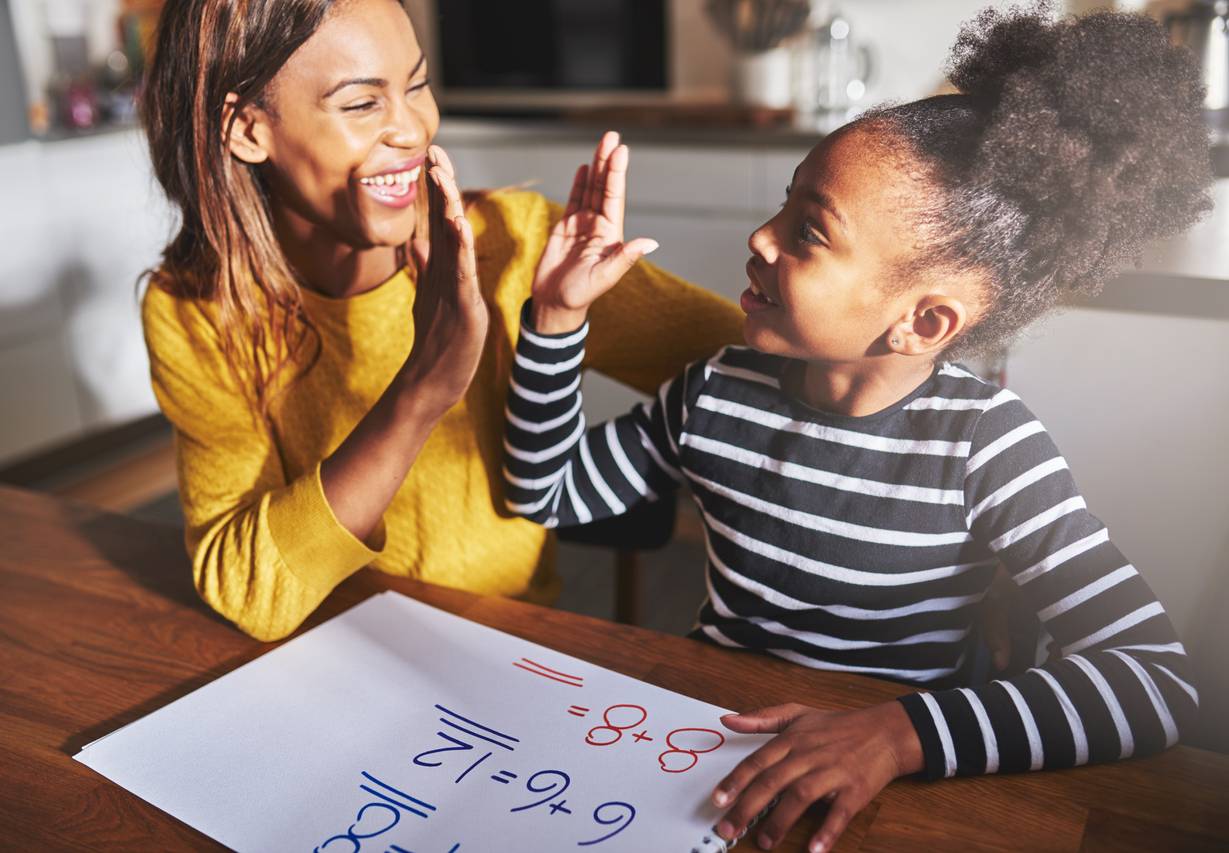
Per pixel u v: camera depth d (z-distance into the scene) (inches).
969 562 29.9
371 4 29.7
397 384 29.3
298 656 29.3
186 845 22.7
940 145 24.8
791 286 26.4
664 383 34.9
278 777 24.6
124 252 121.2
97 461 121.2
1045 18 25.5
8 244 108.6
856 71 120.6
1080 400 31.8
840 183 25.3
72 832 23.3
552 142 117.9
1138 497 31.8
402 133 30.7
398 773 24.5
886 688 27.3
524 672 28.1
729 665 28.5
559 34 137.1
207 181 32.2
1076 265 25.3
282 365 35.5
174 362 35.3
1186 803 23.3
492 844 22.1
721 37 130.1
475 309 27.5
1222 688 29.5
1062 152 23.8
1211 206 25.8
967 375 29.7
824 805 23.4
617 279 31.1
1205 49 65.3
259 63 29.6
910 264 25.1
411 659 28.9
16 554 36.3
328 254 34.7
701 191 109.2
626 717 26.0
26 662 30.0
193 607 32.6
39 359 113.4
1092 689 24.9
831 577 30.5
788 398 31.4
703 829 22.3
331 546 30.0
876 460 29.9
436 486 37.4
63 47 131.3
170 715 27.0
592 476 34.7
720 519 32.6
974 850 22.1
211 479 34.8
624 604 58.3
